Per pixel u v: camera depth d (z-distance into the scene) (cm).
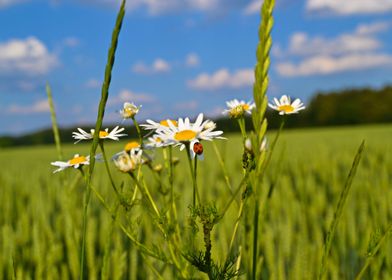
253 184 20
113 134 31
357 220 92
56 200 129
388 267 51
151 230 71
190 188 94
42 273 72
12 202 131
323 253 23
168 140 28
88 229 71
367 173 148
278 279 64
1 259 74
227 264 28
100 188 119
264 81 18
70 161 32
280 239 73
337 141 365
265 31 18
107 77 21
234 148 312
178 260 28
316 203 109
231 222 64
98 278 67
